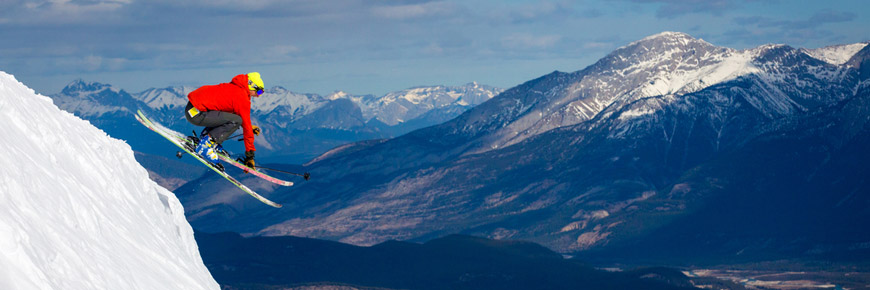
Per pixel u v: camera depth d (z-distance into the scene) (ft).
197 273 165.78
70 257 97.35
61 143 138.51
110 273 107.45
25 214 93.86
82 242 105.91
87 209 120.78
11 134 117.08
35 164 113.80
